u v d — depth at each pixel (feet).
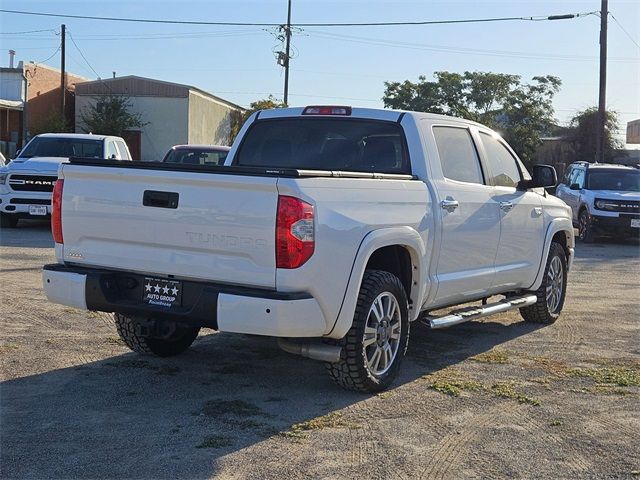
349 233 17.28
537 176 25.70
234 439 15.66
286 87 146.30
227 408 17.60
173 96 152.15
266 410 17.56
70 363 20.94
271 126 24.12
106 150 56.95
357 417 17.24
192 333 22.29
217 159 55.47
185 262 17.31
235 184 16.56
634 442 16.19
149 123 152.87
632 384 20.40
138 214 17.74
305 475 14.01
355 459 14.83
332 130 23.06
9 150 139.23
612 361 22.88
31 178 52.85
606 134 159.63
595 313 30.71
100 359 21.45
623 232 62.23
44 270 18.94
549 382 20.51
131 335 21.21
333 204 17.06
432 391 19.42
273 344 23.91
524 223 25.71
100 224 18.33
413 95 181.06
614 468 14.80
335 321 17.29
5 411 17.03
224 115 182.70
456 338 25.67
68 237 18.90
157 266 17.65
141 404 17.75
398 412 17.69
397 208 19.13
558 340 25.64
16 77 145.59
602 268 46.09
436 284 21.15
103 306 18.28
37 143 57.06
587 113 161.68
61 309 27.27
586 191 65.00
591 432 16.74
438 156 22.04
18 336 23.47
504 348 24.32
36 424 16.29
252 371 20.81
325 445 15.49
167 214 17.38
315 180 16.75
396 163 21.68
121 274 18.38
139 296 18.17
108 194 18.15
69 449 14.98
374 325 18.70
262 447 15.28
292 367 21.30
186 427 16.30
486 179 24.25
